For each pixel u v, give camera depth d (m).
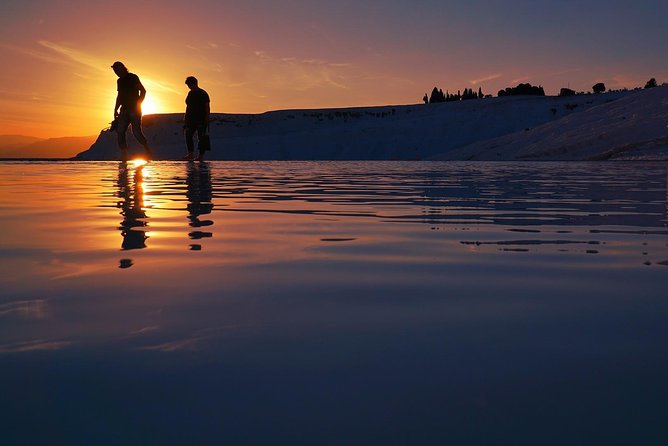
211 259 2.24
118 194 5.35
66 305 1.56
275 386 1.04
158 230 3.01
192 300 1.62
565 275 1.98
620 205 4.55
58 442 0.85
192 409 0.95
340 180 8.36
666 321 1.44
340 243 2.65
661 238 2.84
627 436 0.86
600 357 1.18
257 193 5.68
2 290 1.73
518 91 93.75
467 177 9.29
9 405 0.96
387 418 0.91
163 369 1.11
